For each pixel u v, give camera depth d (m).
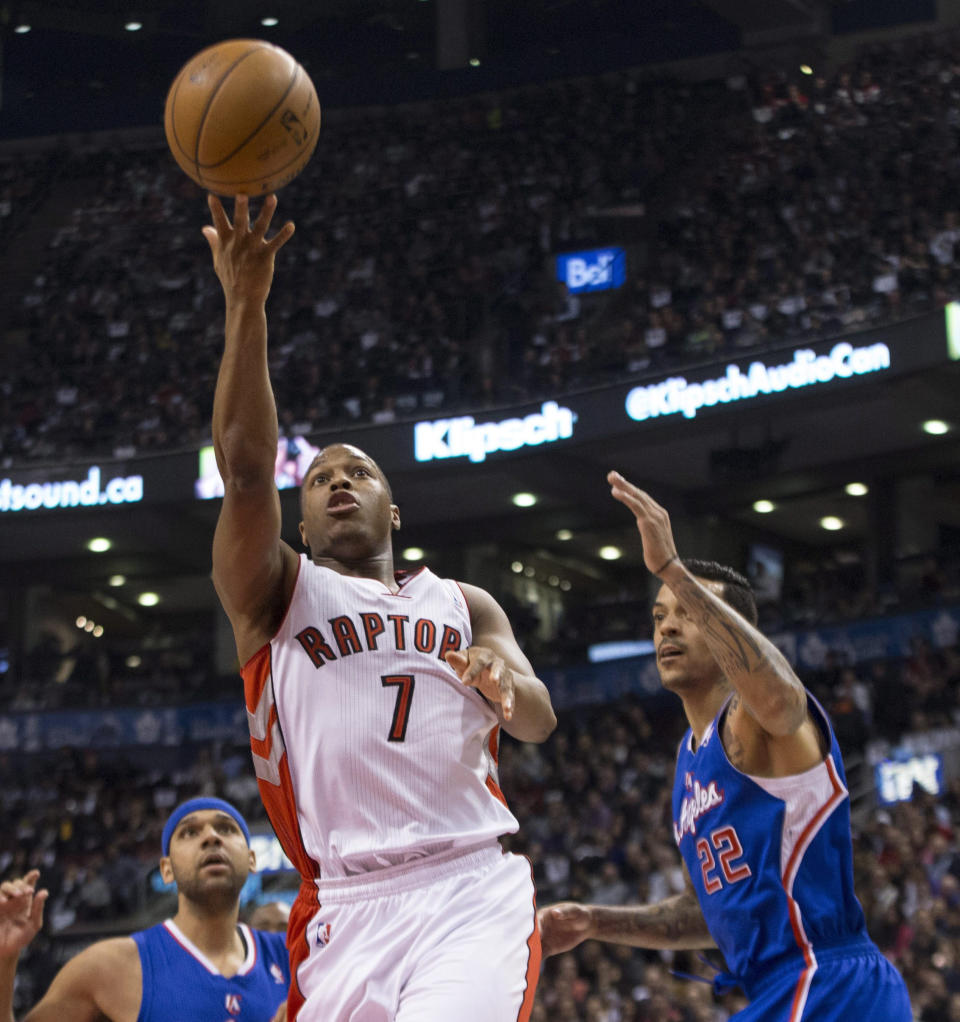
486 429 19.81
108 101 28.73
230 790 19.22
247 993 4.11
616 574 25.02
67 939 16.53
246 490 2.57
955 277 18.06
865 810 14.77
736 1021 3.08
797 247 20.84
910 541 19.97
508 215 24.38
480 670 2.47
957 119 22.23
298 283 24.19
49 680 23.09
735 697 3.26
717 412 18.31
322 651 2.66
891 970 3.08
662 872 13.68
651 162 24.33
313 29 29.94
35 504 21.42
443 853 2.58
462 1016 2.36
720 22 28.34
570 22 29.33
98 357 23.92
